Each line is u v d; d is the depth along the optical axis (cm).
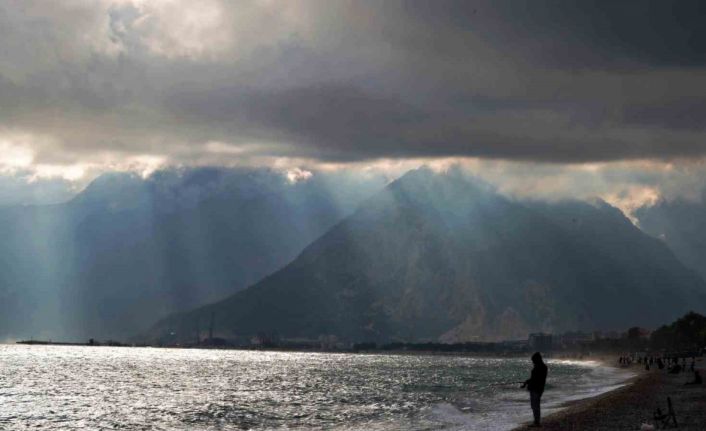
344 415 7756
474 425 5712
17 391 12231
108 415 8425
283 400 10375
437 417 6800
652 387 9600
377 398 10488
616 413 5712
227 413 8400
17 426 7500
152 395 11612
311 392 12262
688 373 14088
